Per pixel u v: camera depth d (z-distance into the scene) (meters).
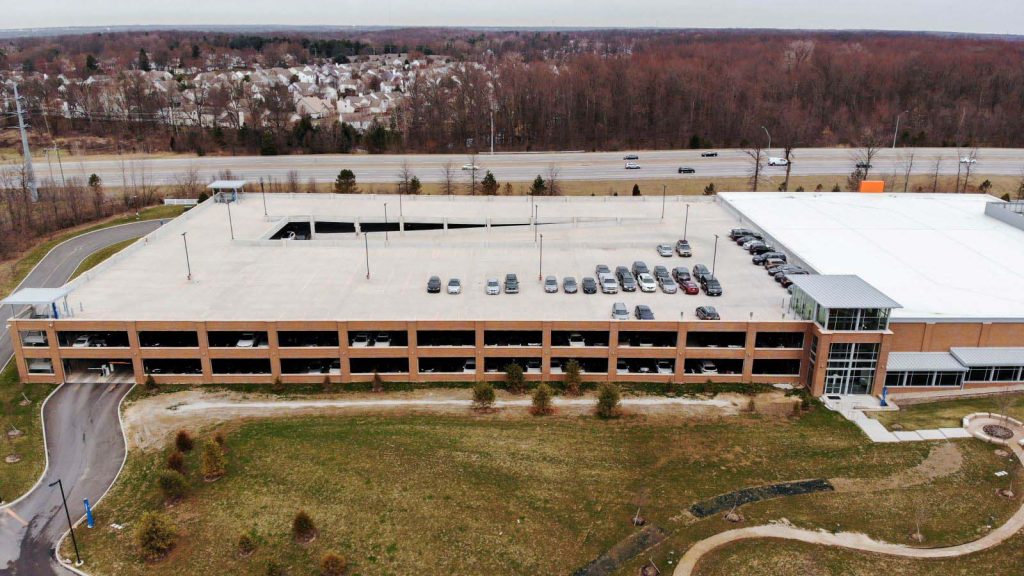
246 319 75.81
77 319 74.88
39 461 63.78
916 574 47.81
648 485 58.78
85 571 51.00
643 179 160.38
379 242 101.38
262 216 117.94
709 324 74.81
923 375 74.38
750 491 57.81
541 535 52.91
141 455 64.19
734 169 167.62
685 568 49.06
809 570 48.31
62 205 131.00
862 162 165.75
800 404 71.00
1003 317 75.19
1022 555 49.38
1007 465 59.94
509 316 77.38
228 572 49.84
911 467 60.44
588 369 78.62
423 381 77.31
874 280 86.12
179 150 183.25
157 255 97.88
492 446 64.12
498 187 149.62
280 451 63.03
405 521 54.16
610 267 94.38
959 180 159.38
